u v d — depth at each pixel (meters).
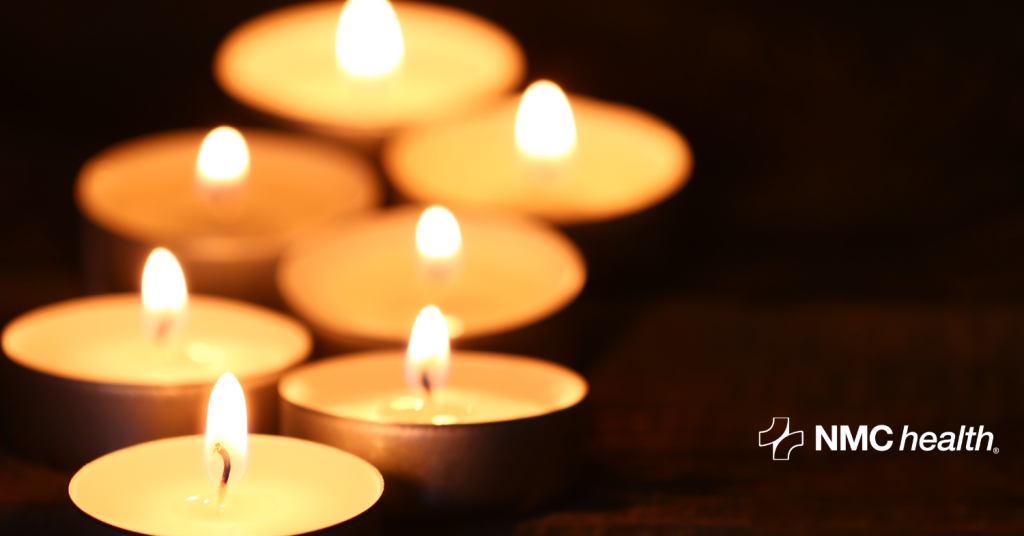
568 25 0.63
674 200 0.54
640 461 0.49
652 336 0.53
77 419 0.48
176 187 0.56
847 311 0.53
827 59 0.61
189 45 0.63
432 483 0.47
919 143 0.59
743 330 0.53
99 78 0.61
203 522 0.46
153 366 0.50
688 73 0.61
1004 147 0.58
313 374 0.49
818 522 0.48
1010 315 0.53
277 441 0.47
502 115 0.58
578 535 0.47
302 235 0.53
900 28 0.62
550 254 0.53
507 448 0.47
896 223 0.56
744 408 0.51
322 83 0.60
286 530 0.46
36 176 0.57
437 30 0.60
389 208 0.55
